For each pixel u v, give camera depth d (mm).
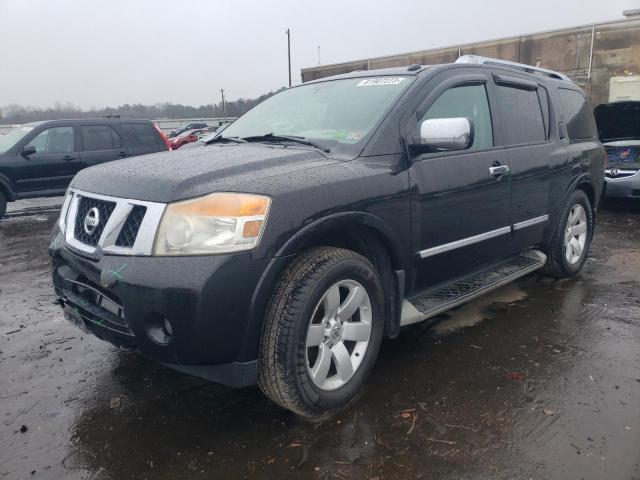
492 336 3641
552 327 3783
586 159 4820
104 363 3365
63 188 9406
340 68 29641
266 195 2391
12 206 10828
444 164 3258
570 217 4785
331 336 2672
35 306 4504
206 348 2311
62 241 2799
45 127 9266
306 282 2447
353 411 2734
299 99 3873
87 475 2295
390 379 3057
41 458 2412
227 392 2969
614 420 2604
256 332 2412
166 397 2930
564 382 2988
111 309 2492
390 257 3016
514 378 3045
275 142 3324
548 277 4969
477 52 24641
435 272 3361
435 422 2619
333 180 2645
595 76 21656
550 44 22578
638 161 8000
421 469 2283
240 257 2297
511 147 3881
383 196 2836
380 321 2910
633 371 3107
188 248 2279
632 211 8570
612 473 2215
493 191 3631
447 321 3922
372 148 2949
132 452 2449
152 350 2363
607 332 3684
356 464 2326
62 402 2895
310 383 2527
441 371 3146
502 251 3936
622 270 5223
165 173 2555
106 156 9719
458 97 3535
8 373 3240
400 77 3441
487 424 2594
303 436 2537
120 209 2469
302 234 2461
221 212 2311
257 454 2414
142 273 2285
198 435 2572
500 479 2205
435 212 3195
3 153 8898
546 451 2373
